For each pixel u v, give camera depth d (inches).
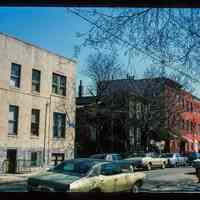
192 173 1136.8
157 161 1375.5
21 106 1087.6
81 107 1653.5
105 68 1498.5
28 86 1118.4
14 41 1071.6
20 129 1079.6
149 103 1544.0
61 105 1250.6
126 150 1673.2
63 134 1256.8
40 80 1168.2
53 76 1229.1
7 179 842.8
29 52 1127.0
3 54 1032.8
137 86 1518.2
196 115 2197.3
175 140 2023.9
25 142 1093.8
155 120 1566.2
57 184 412.5
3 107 1025.5
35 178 432.8
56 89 1242.0
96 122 1628.9
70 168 461.7
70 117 1285.7
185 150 2156.7
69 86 1291.8
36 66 1153.4
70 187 407.8
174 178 921.5
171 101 1525.6
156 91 1501.0
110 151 1685.5
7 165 1026.1
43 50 1182.3
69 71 1295.5
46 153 1169.4
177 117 1637.6
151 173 1128.2
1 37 1027.3
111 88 1512.1
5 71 1038.4
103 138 1701.5
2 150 1011.9
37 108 1150.3
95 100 1581.0
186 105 1626.5
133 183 514.0
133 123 1574.8
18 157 1064.2
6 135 1030.4
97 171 455.8
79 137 1711.4
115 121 1685.5
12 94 1058.7
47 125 1185.4
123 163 510.0
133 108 1566.2
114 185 474.3
